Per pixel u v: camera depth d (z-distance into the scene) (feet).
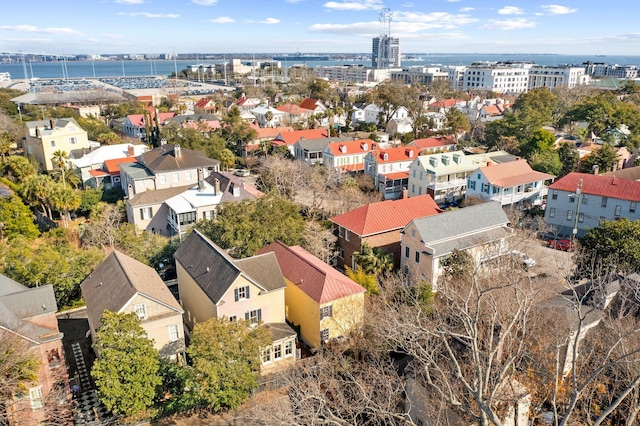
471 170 245.45
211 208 198.29
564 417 60.08
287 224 164.14
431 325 112.16
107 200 229.86
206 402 104.83
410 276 161.68
